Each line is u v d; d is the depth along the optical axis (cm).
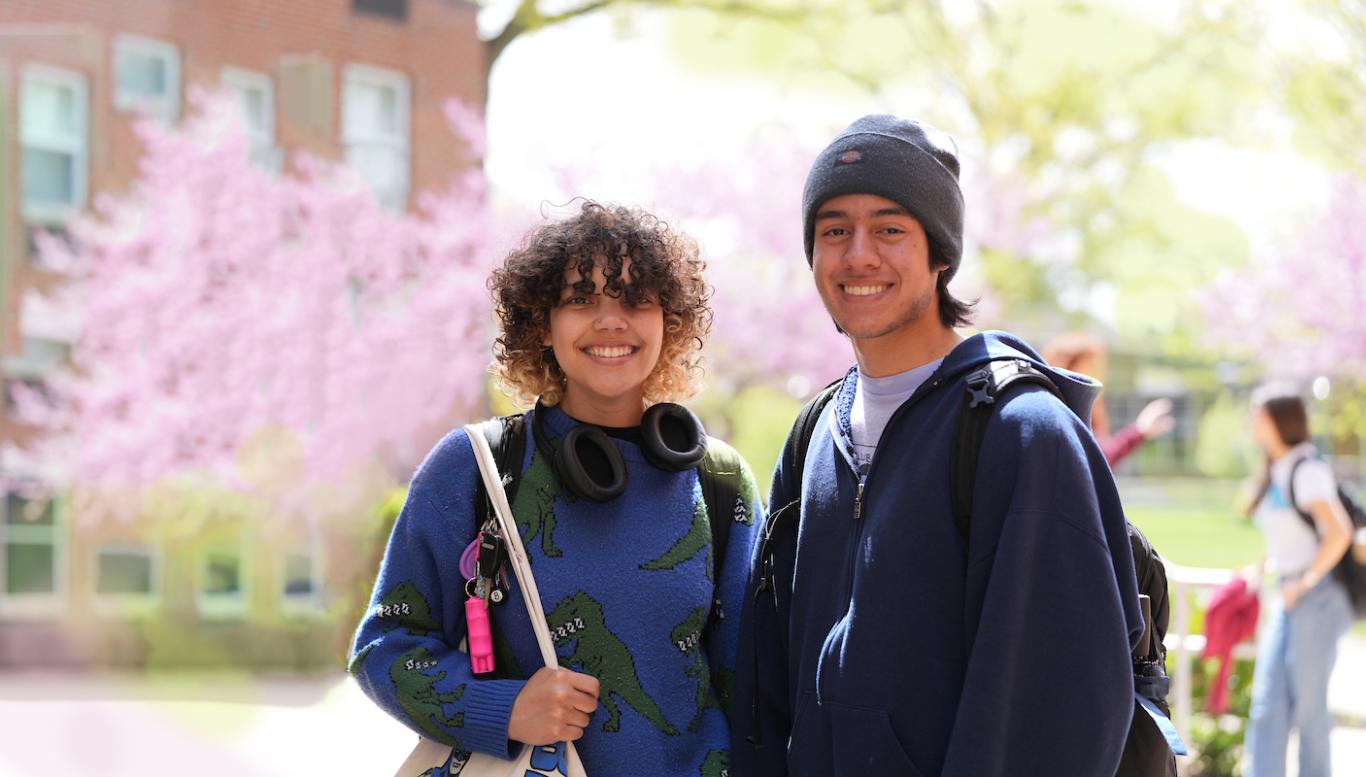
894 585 205
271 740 767
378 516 834
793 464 242
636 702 231
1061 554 192
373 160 1568
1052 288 2691
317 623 1189
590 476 240
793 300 1928
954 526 204
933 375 213
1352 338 2430
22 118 1345
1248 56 2298
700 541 243
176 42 1421
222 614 1303
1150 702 212
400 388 1470
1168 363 4266
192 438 1339
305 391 1394
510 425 245
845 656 209
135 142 1387
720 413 2169
